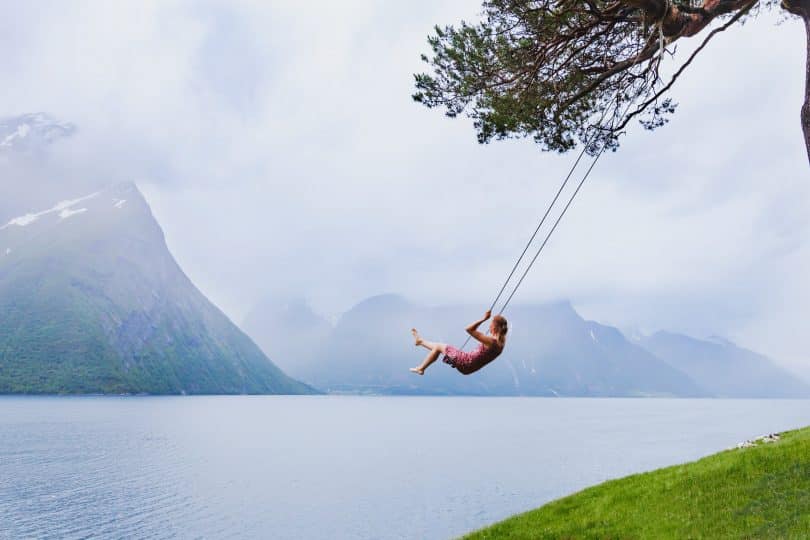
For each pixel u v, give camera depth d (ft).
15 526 177.37
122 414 640.58
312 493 225.76
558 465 299.17
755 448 60.54
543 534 52.49
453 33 49.14
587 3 43.70
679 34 43.55
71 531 171.53
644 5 40.63
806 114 41.75
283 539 159.74
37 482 251.60
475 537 56.80
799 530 39.58
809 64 41.63
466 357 34.04
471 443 425.69
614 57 49.83
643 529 47.39
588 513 55.31
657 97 47.65
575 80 49.39
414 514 187.52
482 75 49.11
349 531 167.43
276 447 392.47
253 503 207.10
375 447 397.19
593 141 51.93
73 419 560.61
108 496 221.87
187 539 160.97
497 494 221.46
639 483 60.75
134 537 163.94
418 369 34.76
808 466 49.93
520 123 50.88
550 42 46.78
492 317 34.35
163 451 361.10
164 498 217.36
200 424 557.74
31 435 422.41
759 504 45.70
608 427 595.47
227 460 324.19
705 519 45.75
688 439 438.40
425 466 300.20
